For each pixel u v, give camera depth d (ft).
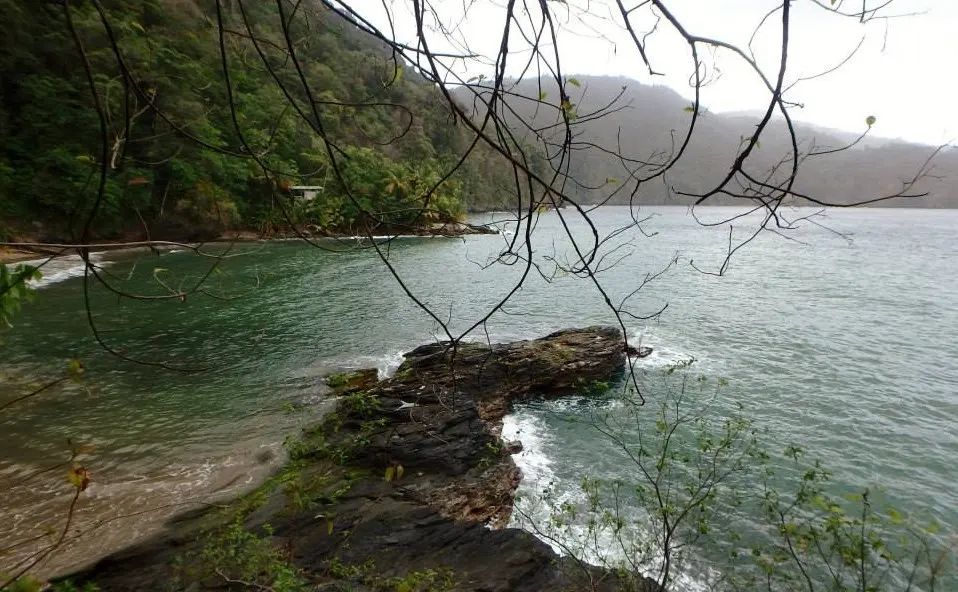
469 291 89.61
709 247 164.96
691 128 5.96
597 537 26.43
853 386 47.70
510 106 6.60
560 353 47.44
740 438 36.45
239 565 21.63
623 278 100.94
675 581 23.08
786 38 5.12
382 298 83.10
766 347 59.72
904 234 226.99
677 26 5.37
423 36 5.93
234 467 32.04
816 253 153.79
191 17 79.46
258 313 72.08
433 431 33.99
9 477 30.40
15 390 42.96
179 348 56.44
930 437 37.91
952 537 25.40
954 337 64.13
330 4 5.99
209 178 110.32
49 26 120.06
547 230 167.12
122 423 37.78
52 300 75.15
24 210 107.24
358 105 7.08
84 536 25.40
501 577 21.93
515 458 34.73
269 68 6.88
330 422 36.35
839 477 32.24
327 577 21.44
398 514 26.27
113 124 6.39
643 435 37.11
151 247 6.89
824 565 21.83
